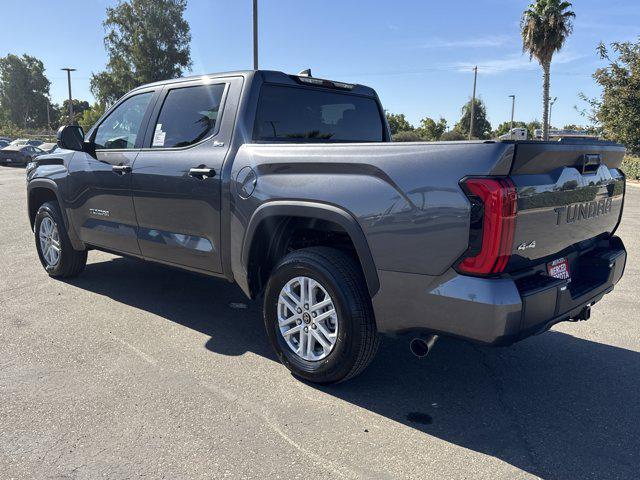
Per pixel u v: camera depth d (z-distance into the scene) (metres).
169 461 2.60
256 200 3.54
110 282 5.71
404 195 2.85
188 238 4.13
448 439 2.85
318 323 3.31
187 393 3.29
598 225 3.51
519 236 2.67
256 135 3.93
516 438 2.88
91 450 2.68
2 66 116.69
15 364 3.66
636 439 2.88
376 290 3.02
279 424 2.96
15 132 74.94
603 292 3.46
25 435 2.80
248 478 2.49
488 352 4.05
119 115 4.92
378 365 3.78
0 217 10.36
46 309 4.82
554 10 32.88
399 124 60.06
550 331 4.54
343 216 3.10
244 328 4.45
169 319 4.62
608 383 3.55
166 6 51.28
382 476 2.52
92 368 3.62
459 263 2.71
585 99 23.28
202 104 4.17
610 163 3.58
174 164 4.14
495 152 2.58
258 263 3.76
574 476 2.55
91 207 5.02
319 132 4.51
